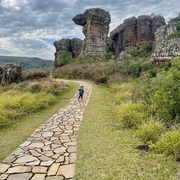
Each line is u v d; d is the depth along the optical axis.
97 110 8.95
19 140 5.33
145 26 54.47
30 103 9.61
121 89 13.55
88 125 6.60
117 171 3.46
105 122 6.84
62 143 5.02
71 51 74.69
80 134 5.69
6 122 7.16
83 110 9.31
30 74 22.19
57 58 70.94
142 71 19.75
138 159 3.87
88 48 59.19
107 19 62.88
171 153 3.96
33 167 3.70
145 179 3.16
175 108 5.54
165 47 19.12
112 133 5.59
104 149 4.46
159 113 5.89
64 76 36.88
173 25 32.62
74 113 8.73
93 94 14.59
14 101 9.38
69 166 3.73
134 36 56.56
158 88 6.83
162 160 3.75
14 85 15.73
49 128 6.46
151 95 7.36
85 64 40.28
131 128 5.95
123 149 4.41
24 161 3.97
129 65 22.84
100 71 26.55
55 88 15.60
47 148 4.68
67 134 5.78
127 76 20.27
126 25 58.16
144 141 4.77
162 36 32.53
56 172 3.50
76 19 66.44
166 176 3.21
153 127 4.98
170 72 6.09
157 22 54.88
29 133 5.96
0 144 5.08
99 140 5.07
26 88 13.93
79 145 4.81
